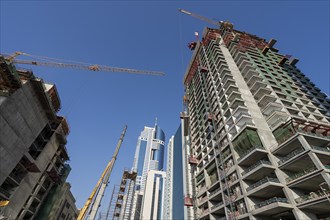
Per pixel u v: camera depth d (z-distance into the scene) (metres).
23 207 52.16
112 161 62.97
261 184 35.59
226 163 49.19
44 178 60.09
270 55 83.56
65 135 67.25
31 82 46.91
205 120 69.44
